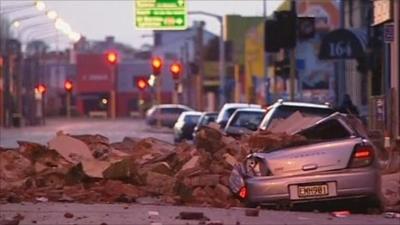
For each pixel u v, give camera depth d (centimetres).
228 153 4191
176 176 3988
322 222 3080
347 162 3303
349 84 10562
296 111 4697
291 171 3316
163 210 3409
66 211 3350
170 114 16025
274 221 3080
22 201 3747
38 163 4269
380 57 8569
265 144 3906
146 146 4784
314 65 13038
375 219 3200
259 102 15788
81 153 4419
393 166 4569
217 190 3791
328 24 13500
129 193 3884
